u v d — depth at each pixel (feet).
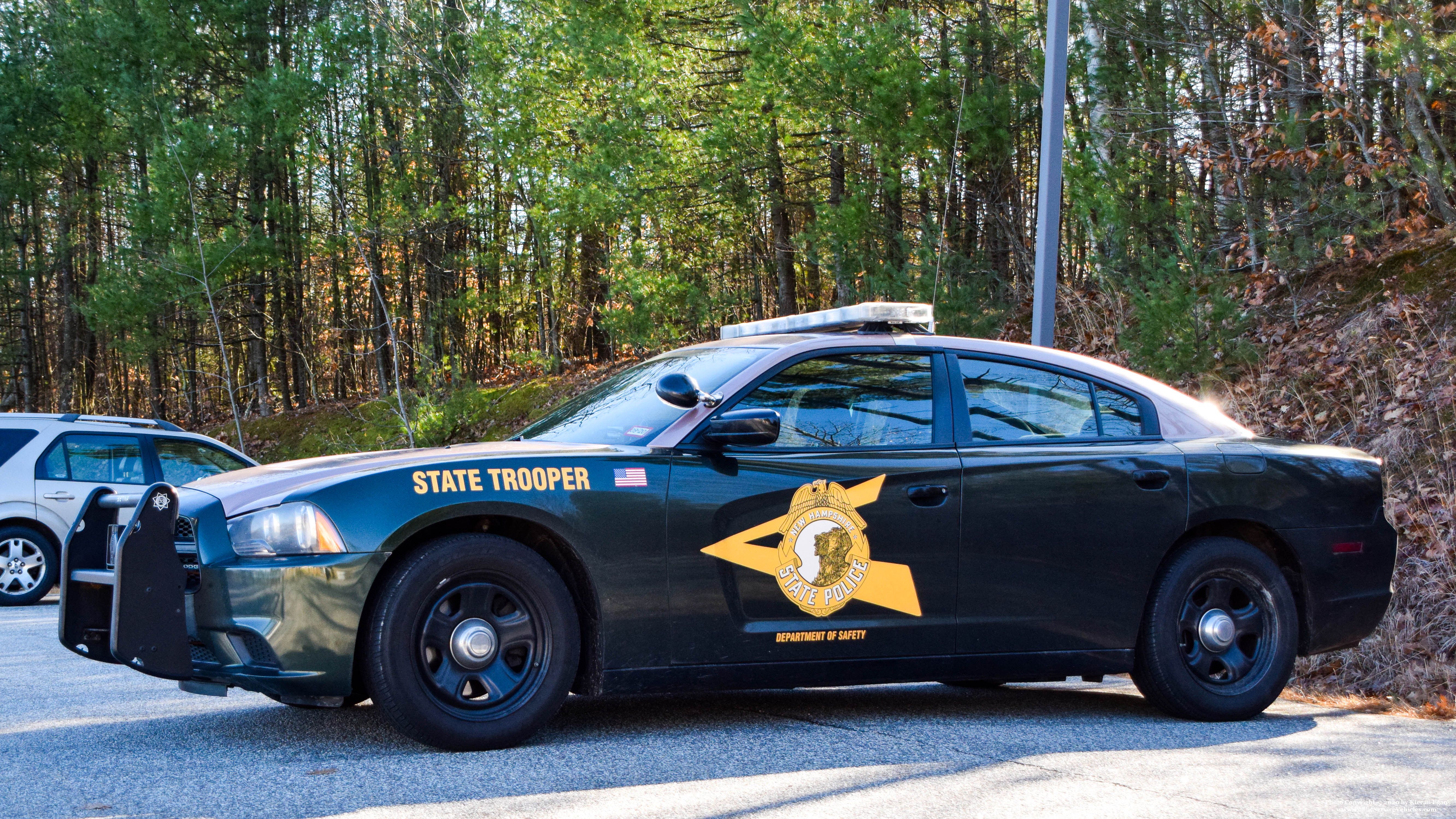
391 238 88.33
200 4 84.74
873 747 14.28
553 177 70.54
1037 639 16.10
